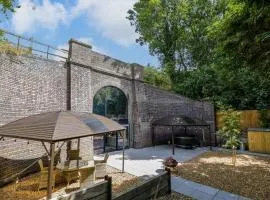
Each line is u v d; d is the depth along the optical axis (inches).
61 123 284.0
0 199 299.4
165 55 1219.2
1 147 369.7
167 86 1104.8
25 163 410.0
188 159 540.7
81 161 384.2
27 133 268.7
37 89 449.7
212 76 855.1
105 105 655.8
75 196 162.9
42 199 296.0
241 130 700.0
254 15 377.7
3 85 383.6
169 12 1162.0
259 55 457.7
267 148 601.6
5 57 392.8
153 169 444.5
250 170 434.9
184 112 806.5
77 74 544.7
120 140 693.3
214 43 1077.8
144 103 738.8
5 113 383.2
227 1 595.2
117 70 676.7
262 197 295.7
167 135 791.7
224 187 335.3
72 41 544.4
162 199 254.5
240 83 771.4
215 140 755.4
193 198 289.6
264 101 715.4
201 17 1133.7
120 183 356.2
